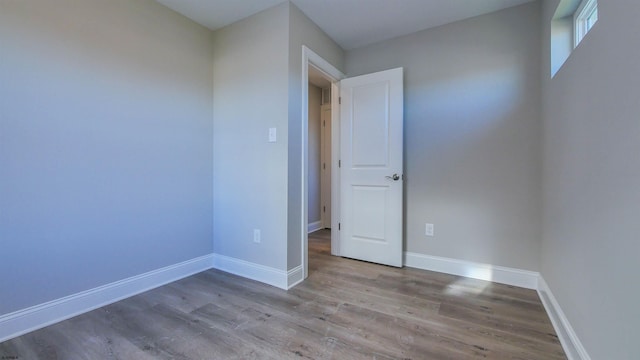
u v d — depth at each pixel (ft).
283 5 7.61
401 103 9.07
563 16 6.27
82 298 6.25
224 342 5.16
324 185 15.75
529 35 7.55
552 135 6.33
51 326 5.65
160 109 7.72
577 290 4.73
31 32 5.46
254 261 8.28
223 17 8.30
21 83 5.36
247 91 8.32
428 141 8.96
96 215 6.48
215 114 9.09
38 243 5.63
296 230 8.02
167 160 7.91
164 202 7.86
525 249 7.68
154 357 4.75
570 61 5.15
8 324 5.26
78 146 6.16
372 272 8.79
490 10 7.92
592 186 4.20
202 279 8.23
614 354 3.49
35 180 5.57
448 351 4.91
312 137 15.14
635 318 3.05
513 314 6.19
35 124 5.55
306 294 7.22
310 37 8.45
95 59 6.39
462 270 8.52
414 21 8.49
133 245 7.18
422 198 9.11
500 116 7.95
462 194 8.50
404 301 6.81
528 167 7.62
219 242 9.11
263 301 6.82
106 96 6.59
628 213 3.22
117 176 6.83
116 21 6.76
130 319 5.96
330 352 4.89
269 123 7.92
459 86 8.47
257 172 8.18
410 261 9.34
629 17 3.22
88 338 5.27
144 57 7.33
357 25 8.73
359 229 9.95
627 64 3.26
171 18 7.94
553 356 4.77
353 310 6.36
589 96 4.32
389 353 4.85
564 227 5.46
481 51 8.16
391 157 9.27
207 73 8.96
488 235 8.16
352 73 10.30
